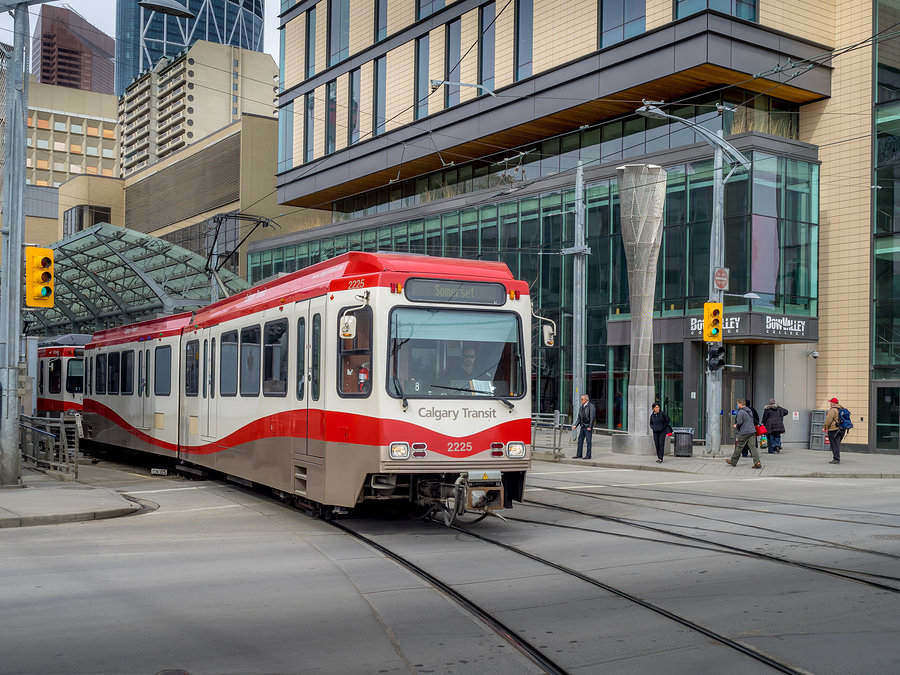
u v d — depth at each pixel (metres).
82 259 37.03
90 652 6.45
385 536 11.90
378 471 11.27
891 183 32.06
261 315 14.96
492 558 10.30
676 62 32.19
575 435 32.06
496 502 11.62
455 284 11.95
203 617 7.50
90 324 46.22
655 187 28.33
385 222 46.88
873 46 32.91
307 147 52.38
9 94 17.50
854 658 6.28
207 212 70.25
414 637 6.90
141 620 7.39
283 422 13.71
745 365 33.97
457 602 8.09
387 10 46.53
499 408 11.86
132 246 34.53
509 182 41.47
